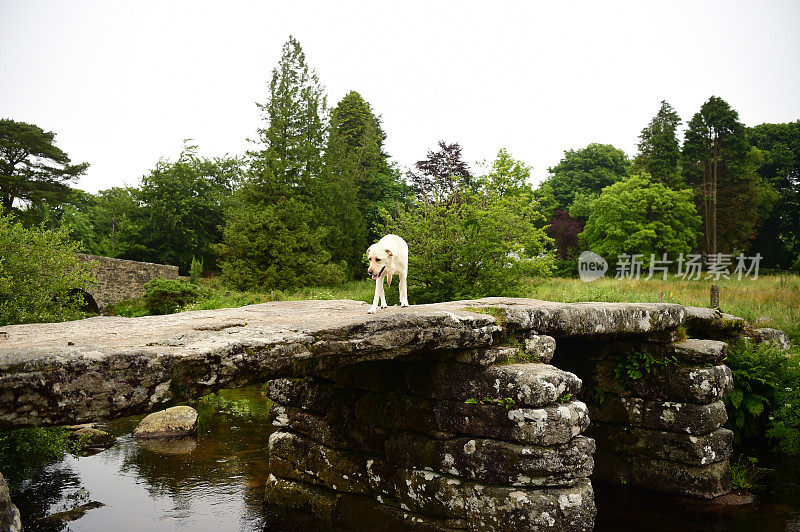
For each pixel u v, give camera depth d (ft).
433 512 19.98
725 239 151.33
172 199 158.40
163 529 22.31
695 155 154.71
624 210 137.59
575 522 18.01
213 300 89.40
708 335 33.73
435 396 20.54
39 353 11.08
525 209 64.03
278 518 23.80
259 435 36.24
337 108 166.40
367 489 22.21
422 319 17.76
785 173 167.43
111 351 11.95
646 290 79.87
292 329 16.16
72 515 23.49
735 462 30.40
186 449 33.27
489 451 18.84
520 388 18.47
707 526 23.06
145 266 111.55
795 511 24.44
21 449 27.40
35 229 40.91
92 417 11.41
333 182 135.13
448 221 61.05
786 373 33.19
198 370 12.95
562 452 18.39
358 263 136.77
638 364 27.73
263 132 121.08
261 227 111.65
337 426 23.50
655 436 27.25
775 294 70.85
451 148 130.41
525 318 20.68
